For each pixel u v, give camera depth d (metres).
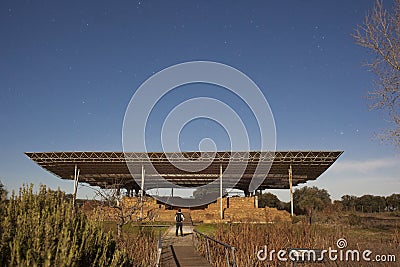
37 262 4.63
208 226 29.31
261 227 16.64
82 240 5.42
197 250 17.70
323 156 33.53
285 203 60.06
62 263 4.63
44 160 34.62
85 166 37.03
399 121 23.36
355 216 29.31
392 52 22.92
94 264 5.67
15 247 4.72
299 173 41.78
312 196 60.28
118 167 37.91
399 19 22.84
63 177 44.78
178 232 25.50
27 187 6.37
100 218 9.34
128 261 7.16
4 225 5.16
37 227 5.25
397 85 23.12
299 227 16.91
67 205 6.31
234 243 14.97
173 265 14.43
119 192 20.53
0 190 6.06
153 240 17.03
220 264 14.48
